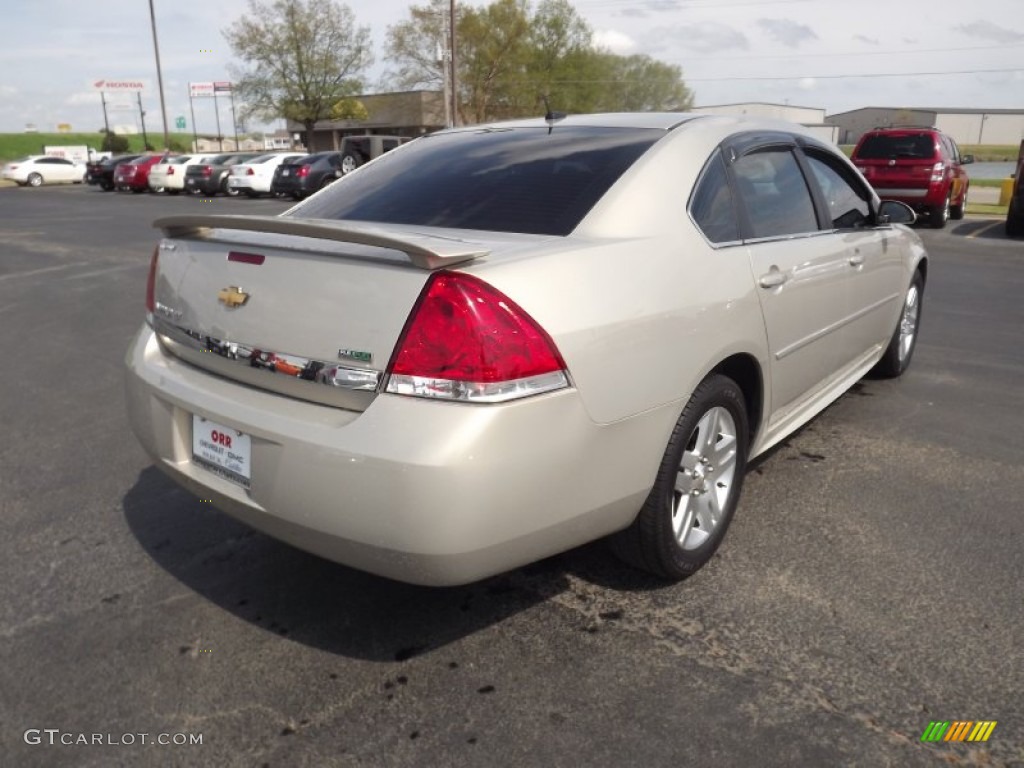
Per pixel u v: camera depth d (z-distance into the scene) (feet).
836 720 7.21
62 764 6.84
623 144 9.71
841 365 13.50
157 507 11.61
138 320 24.26
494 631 8.57
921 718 7.22
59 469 12.98
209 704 7.53
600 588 9.36
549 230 8.52
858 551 10.11
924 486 11.99
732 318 9.23
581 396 7.35
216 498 8.21
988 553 10.02
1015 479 12.23
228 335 8.16
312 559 10.12
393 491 6.73
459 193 9.53
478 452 6.72
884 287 14.62
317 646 8.37
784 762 6.75
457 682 7.78
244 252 8.13
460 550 6.89
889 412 15.26
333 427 7.08
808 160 12.30
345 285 7.29
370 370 7.04
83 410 15.93
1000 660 7.98
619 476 7.93
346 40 156.04
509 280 7.08
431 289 6.86
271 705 7.50
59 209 72.49
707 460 9.41
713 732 7.08
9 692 7.68
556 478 7.29
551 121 11.20
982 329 22.13
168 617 8.88
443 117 178.81
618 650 8.23
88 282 31.22
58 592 9.37
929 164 45.88
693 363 8.59
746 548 10.21
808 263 11.09
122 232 50.42
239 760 6.86
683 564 9.21
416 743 7.02
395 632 8.59
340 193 10.69
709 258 9.11
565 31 182.09
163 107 168.86
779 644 8.27
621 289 7.88
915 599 9.03
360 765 6.80
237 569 9.89
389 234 7.09
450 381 6.77
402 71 173.17
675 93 205.46
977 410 15.38
